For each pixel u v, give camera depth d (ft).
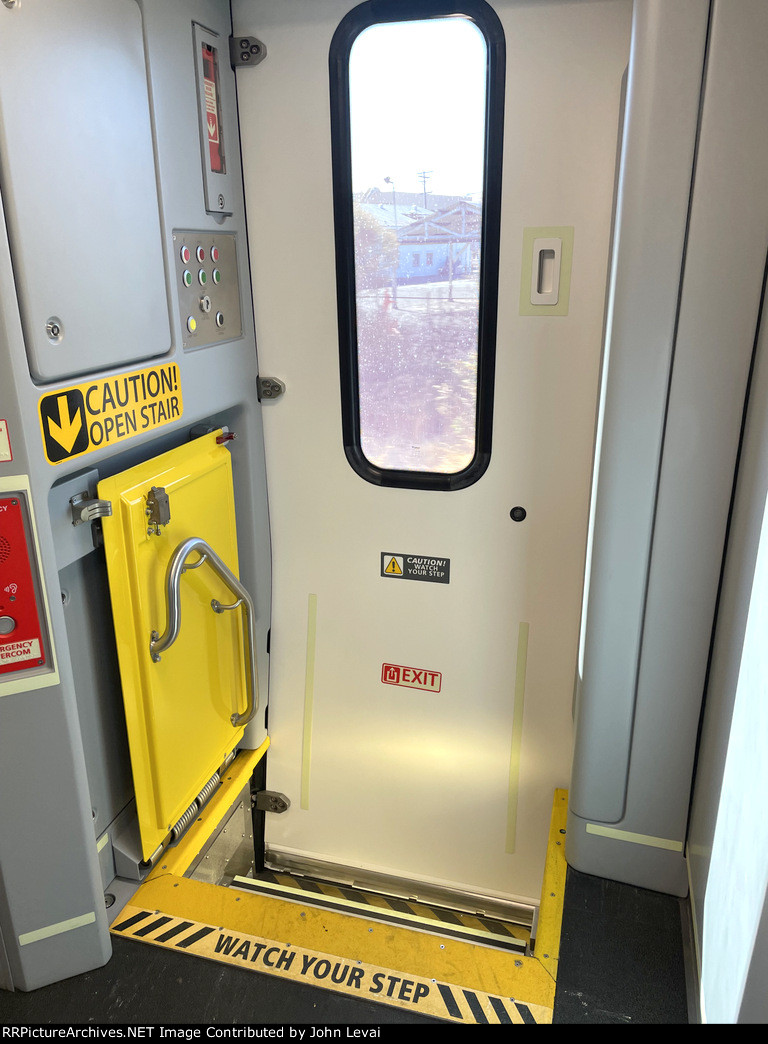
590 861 8.21
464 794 10.28
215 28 7.84
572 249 8.01
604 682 7.52
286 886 11.08
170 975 7.12
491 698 9.88
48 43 5.58
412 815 10.56
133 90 6.60
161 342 7.29
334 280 8.80
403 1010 6.79
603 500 7.00
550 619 9.41
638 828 7.91
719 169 5.88
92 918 7.00
